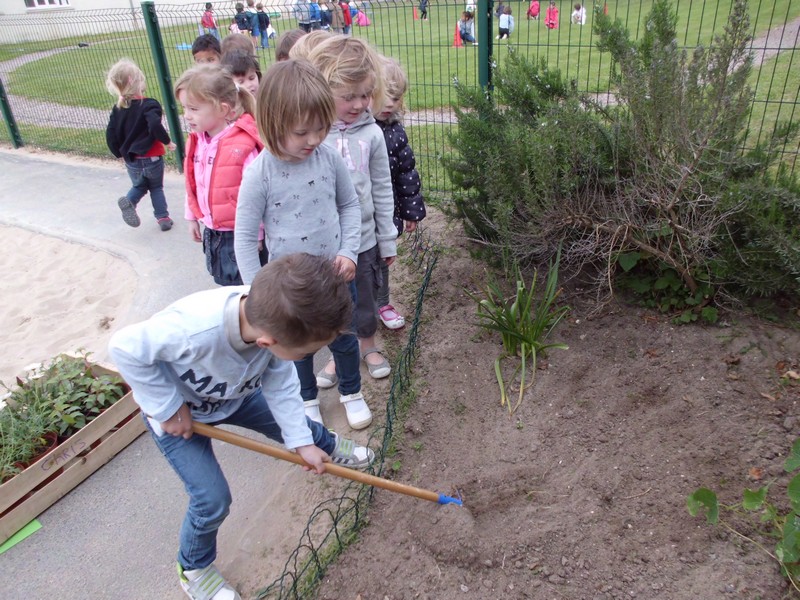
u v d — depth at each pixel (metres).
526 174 3.43
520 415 3.21
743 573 2.33
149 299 4.82
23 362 4.30
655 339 3.46
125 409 3.33
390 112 3.61
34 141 9.27
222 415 2.36
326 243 2.86
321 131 2.52
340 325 1.88
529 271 4.08
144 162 5.64
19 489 2.90
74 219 6.45
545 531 2.58
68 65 11.45
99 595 2.59
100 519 2.94
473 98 4.14
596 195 3.45
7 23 10.42
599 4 3.74
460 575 2.49
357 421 3.27
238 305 1.98
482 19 4.96
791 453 2.46
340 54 2.93
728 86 3.02
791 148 4.89
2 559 2.77
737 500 2.60
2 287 5.42
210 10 7.68
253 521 2.86
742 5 2.84
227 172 3.24
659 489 2.71
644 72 3.32
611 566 2.44
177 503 3.00
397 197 3.87
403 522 2.72
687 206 3.29
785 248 3.01
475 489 2.85
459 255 4.66
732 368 3.19
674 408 3.06
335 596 2.48
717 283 3.41
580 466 2.89
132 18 9.44
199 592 2.46
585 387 3.30
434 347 3.80
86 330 4.64
